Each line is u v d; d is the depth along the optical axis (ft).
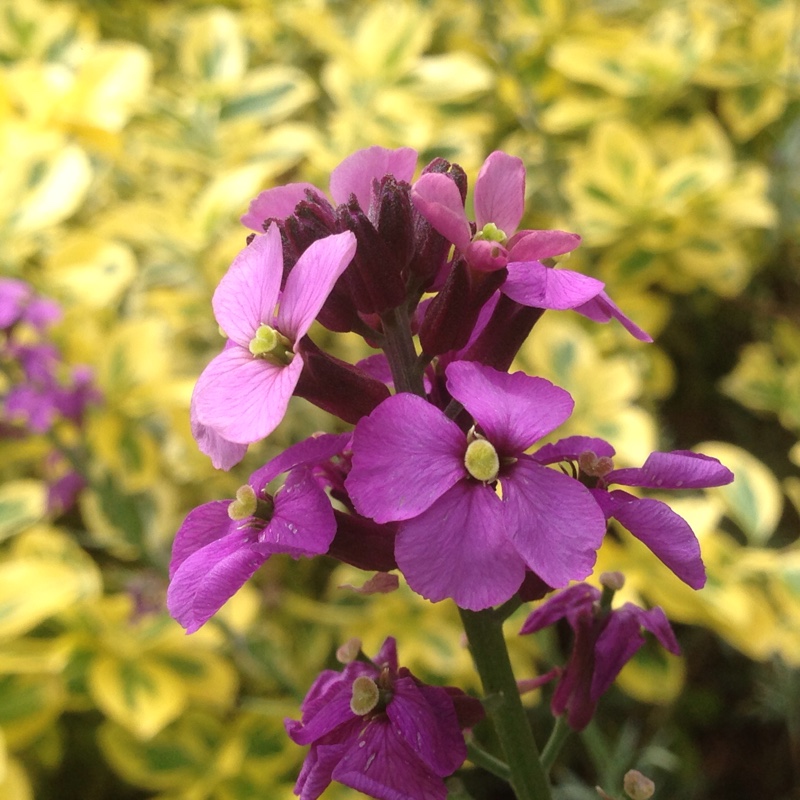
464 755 0.31
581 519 0.27
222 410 0.29
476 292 0.31
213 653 0.69
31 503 0.72
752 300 0.95
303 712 0.33
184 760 0.67
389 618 0.71
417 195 0.29
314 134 0.82
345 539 0.32
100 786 0.76
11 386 0.69
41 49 0.92
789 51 0.90
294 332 0.29
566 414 0.29
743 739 0.83
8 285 0.67
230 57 0.85
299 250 0.31
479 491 0.28
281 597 0.75
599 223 0.81
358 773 0.28
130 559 0.87
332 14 1.06
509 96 0.91
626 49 0.86
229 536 0.31
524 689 0.39
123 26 1.13
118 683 0.65
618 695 0.81
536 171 0.92
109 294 0.75
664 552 0.29
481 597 0.27
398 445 0.28
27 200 0.71
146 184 0.96
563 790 0.66
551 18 0.89
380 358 0.39
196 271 0.77
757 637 0.63
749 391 0.83
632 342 0.84
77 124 0.77
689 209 0.80
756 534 0.68
